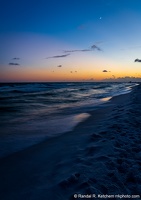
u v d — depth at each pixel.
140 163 4.07
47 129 8.38
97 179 3.42
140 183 3.33
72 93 39.16
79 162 4.26
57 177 3.72
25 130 8.29
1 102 21.44
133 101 14.80
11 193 3.29
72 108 15.52
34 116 12.18
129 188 3.20
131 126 7.24
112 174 3.58
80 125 8.89
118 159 4.23
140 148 4.98
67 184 3.32
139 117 8.85
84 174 3.60
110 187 3.19
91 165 4.01
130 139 5.73
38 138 6.95
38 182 3.62
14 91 47.78
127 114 9.48
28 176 3.93
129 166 3.91
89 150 5.01
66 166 4.19
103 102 19.20
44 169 4.23
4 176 3.97
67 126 8.85
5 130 8.32
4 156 5.19
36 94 36.22
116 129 6.88
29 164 4.58
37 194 3.19
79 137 6.63
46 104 19.25
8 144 6.27
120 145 5.23
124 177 3.52
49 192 3.20
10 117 11.88
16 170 4.26
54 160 4.70
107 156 4.41
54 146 5.86
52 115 12.38
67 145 5.82
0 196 3.22
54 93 39.16
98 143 5.48
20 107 16.95
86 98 25.89
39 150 5.59
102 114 11.47
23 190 3.37
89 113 12.34
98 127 7.84
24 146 6.05
